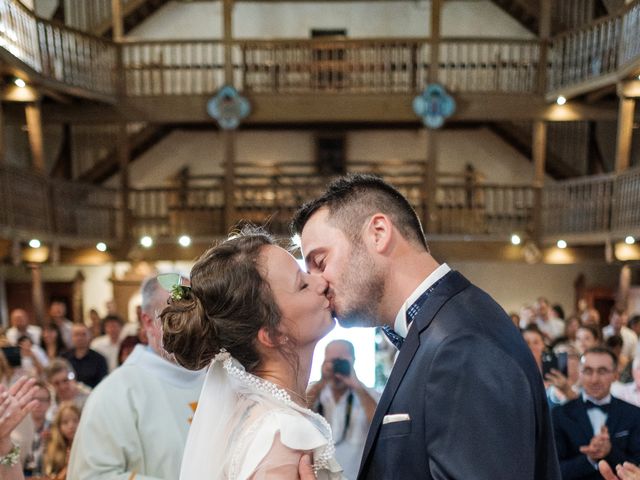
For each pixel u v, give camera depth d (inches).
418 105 395.2
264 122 442.3
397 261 45.4
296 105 399.5
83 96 372.8
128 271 408.2
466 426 36.6
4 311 440.5
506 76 451.8
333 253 46.0
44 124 426.9
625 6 319.9
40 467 129.3
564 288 466.9
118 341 236.8
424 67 402.9
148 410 74.6
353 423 110.2
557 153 469.1
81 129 471.2
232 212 403.9
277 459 38.8
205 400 45.6
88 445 70.9
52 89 351.9
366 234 45.4
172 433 74.3
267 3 476.7
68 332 289.9
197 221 410.0
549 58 406.9
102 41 387.2
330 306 46.3
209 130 483.8
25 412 60.3
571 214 386.0
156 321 77.0
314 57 435.8
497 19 472.4
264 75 456.1
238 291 42.8
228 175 403.2
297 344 44.9
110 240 400.8
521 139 453.7
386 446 41.3
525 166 479.8
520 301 468.1
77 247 397.4
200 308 43.7
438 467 37.1
